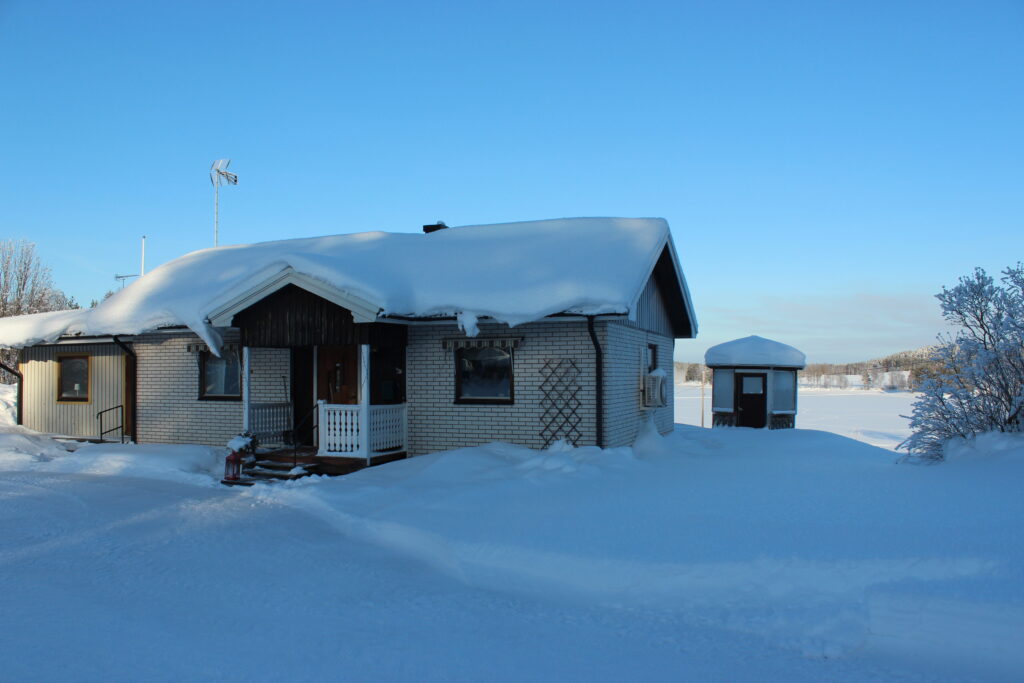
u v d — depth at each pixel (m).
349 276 13.48
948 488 8.96
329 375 15.94
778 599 6.42
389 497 10.81
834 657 5.52
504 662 5.45
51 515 10.50
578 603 6.88
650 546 7.50
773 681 5.08
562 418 13.76
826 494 9.25
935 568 6.31
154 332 17.44
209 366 17.25
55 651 5.57
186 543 8.99
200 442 17.02
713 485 10.28
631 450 13.31
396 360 15.00
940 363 12.87
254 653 5.60
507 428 14.16
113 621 6.28
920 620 5.71
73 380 19.23
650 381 16.27
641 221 16.27
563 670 5.30
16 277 42.34
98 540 9.12
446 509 9.62
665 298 18.61
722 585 6.69
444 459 12.62
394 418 14.47
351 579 7.63
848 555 6.68
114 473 14.34
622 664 5.41
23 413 19.81
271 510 10.93
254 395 16.55
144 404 17.80
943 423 12.34
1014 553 6.37
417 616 6.50
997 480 8.97
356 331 13.60
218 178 24.25
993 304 12.03
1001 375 11.59
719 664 5.39
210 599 6.94
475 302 13.61
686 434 19.11
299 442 16.05
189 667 5.30
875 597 5.98
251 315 14.50
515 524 8.66
